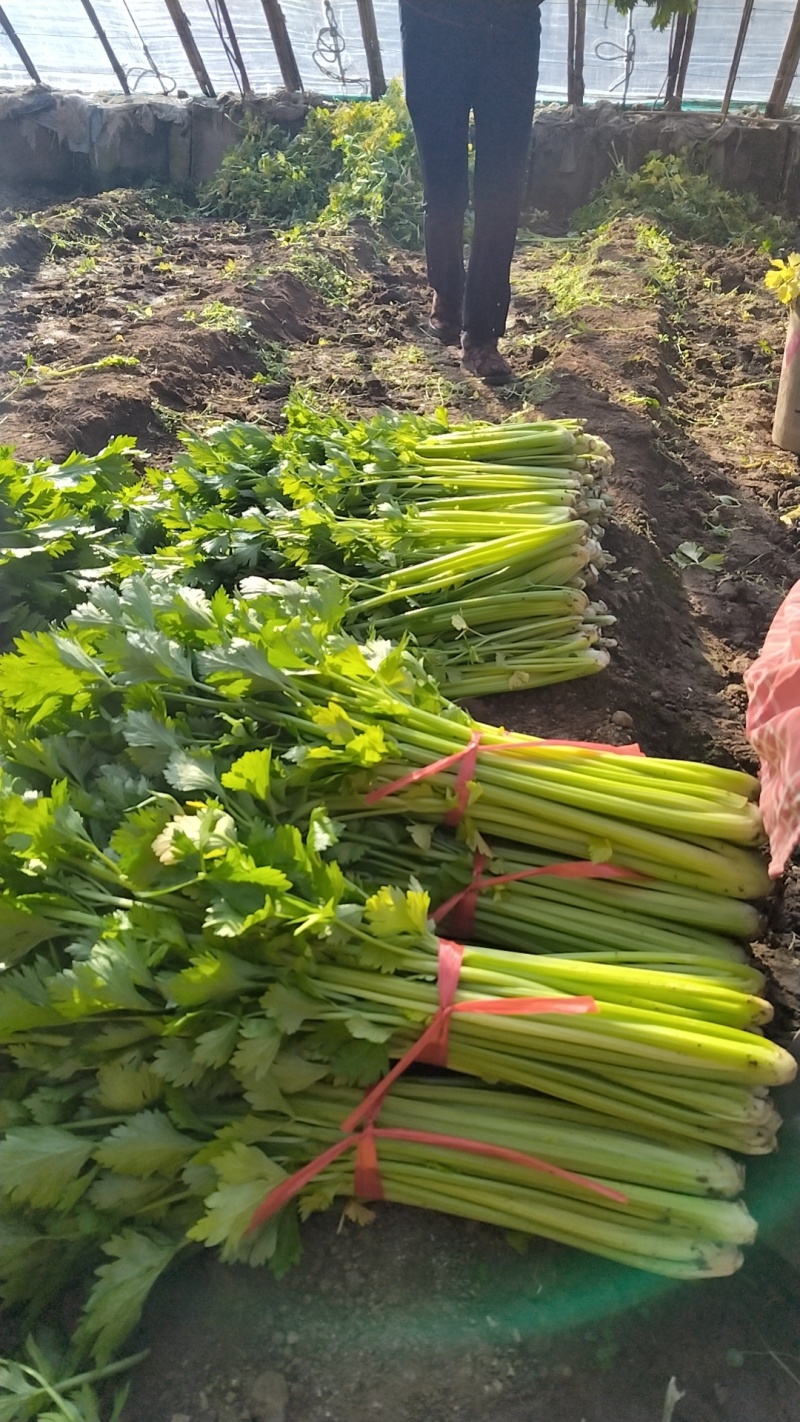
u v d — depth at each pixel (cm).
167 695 229
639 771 234
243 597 259
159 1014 186
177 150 1084
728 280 838
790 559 455
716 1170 183
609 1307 192
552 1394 181
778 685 222
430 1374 183
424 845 225
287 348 657
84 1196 185
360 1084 189
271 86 1127
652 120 1016
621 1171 184
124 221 934
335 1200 206
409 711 231
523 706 318
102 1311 170
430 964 192
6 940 191
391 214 955
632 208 954
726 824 221
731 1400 181
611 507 400
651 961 209
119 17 1032
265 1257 179
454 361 625
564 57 1041
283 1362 185
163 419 513
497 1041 192
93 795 216
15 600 311
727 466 531
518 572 324
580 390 546
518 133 516
